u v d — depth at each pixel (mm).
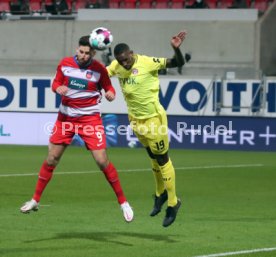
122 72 19734
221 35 56375
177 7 64625
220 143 49969
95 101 18672
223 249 17703
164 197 20344
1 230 19828
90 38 18406
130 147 50969
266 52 55906
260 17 58875
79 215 22703
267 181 33125
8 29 59375
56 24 58531
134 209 24266
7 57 59469
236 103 51469
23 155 44500
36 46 58938
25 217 22125
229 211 24031
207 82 51531
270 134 49250
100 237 19125
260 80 51094
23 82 53125
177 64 19469
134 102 19781
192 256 16875
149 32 57375
